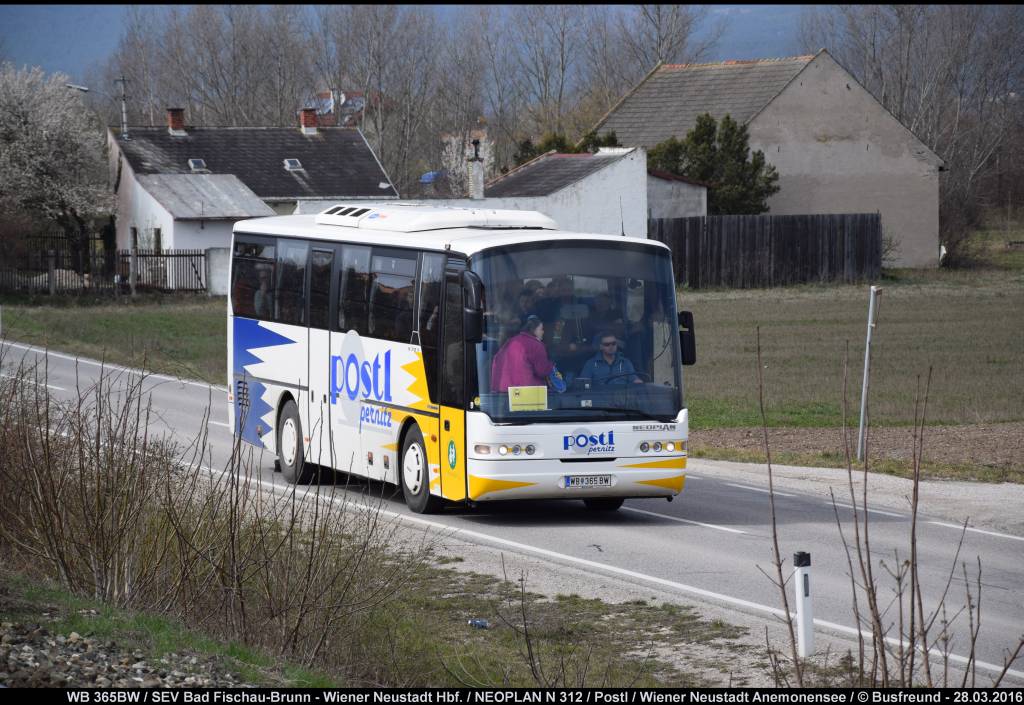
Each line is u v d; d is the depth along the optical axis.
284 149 176.00
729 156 163.00
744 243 152.38
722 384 75.81
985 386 73.31
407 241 40.91
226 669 20.12
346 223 45.72
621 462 37.81
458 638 24.73
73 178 163.50
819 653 24.08
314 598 23.08
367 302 42.75
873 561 33.50
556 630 25.64
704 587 29.98
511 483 37.00
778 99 173.62
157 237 154.25
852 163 175.38
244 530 25.81
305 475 46.69
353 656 22.48
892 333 101.12
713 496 44.53
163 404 68.25
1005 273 164.75
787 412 65.81
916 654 24.23
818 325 108.19
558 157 159.50
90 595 24.42
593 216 148.88
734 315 118.75
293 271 47.44
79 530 25.36
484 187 159.62
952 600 29.00
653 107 191.62
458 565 32.19
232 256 51.88
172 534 25.08
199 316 120.12
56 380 72.19
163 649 20.78
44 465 25.80
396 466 41.09
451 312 38.31
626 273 38.66
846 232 155.12
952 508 41.72
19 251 141.12
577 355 37.88
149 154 167.50
